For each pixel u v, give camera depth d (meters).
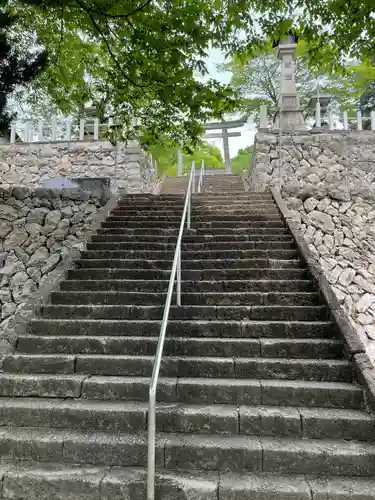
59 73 6.13
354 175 9.36
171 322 3.79
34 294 4.29
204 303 4.25
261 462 2.51
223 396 3.04
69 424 2.87
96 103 6.09
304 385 3.02
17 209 6.83
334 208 6.90
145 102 5.94
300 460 2.49
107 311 4.08
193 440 2.63
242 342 3.51
